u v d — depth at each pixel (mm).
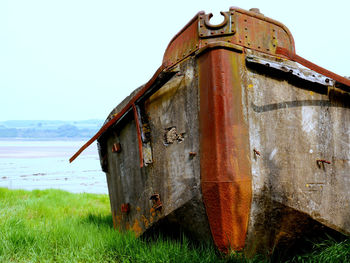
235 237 2957
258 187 2969
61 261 3375
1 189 8398
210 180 2928
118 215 4445
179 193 3229
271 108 3107
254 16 3189
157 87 3451
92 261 3342
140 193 3795
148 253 3227
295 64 3430
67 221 5004
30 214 5816
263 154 3025
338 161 3369
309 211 3158
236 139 2900
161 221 3469
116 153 4395
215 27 3096
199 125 3080
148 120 3623
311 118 3279
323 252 3061
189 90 3201
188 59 3264
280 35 3330
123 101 4332
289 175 3105
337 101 3430
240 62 3023
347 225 3355
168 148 3373
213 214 2971
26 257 3484
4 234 3887
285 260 3430
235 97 2949
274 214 3100
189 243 3459
